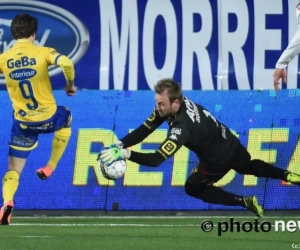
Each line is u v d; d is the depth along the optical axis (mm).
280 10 37312
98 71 37344
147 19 37438
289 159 34844
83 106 35156
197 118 24156
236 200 26516
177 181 34531
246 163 26047
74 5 37406
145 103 35219
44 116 28984
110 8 37375
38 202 34406
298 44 25672
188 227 30359
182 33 37375
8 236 27547
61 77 37219
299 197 34625
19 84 28641
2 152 34688
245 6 37344
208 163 25453
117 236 27656
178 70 37406
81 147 34750
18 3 37375
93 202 34406
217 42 37344
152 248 24734
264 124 35094
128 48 37406
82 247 24906
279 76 26203
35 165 34562
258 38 37281
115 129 34938
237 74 37281
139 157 23156
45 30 37312
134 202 34469
